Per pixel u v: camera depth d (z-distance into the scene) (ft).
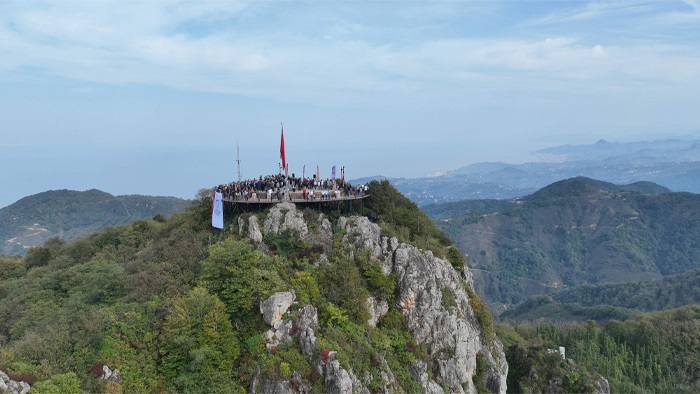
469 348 260.62
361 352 203.31
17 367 170.81
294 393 182.29
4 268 357.61
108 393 171.63
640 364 501.97
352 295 220.64
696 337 519.19
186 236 260.21
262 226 240.94
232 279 208.54
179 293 210.18
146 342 192.75
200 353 184.03
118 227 358.64
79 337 190.08
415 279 242.37
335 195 267.80
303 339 195.21
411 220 291.58
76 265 300.20
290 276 218.38
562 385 353.72
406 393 214.69
